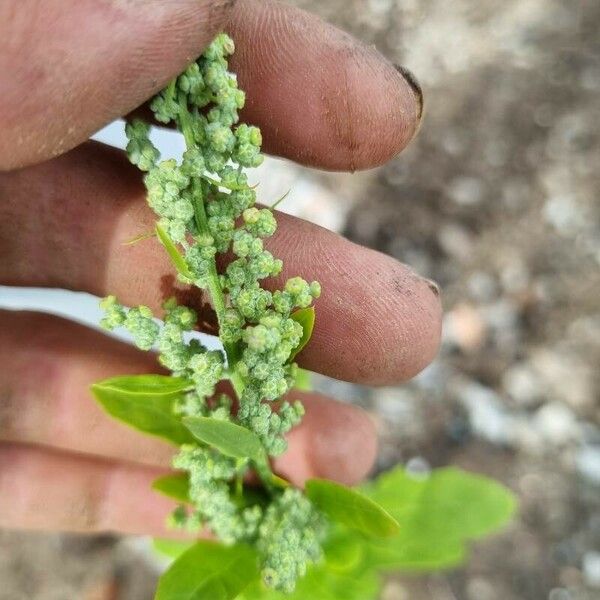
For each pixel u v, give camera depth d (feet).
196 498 0.23
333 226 0.52
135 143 0.18
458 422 0.48
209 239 0.19
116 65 0.17
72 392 0.29
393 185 0.53
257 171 0.53
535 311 0.50
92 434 0.30
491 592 0.44
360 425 0.31
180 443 0.24
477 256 0.51
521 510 0.46
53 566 0.46
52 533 0.47
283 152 0.25
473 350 0.49
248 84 0.23
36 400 0.29
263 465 0.23
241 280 0.19
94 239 0.25
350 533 0.27
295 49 0.23
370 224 0.52
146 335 0.19
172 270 0.25
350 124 0.23
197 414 0.22
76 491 0.32
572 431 0.47
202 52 0.18
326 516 0.24
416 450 0.47
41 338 0.30
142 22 0.17
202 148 0.19
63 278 0.27
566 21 0.58
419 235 0.52
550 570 0.44
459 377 0.49
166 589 0.23
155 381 0.20
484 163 0.54
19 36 0.17
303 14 0.23
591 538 0.45
